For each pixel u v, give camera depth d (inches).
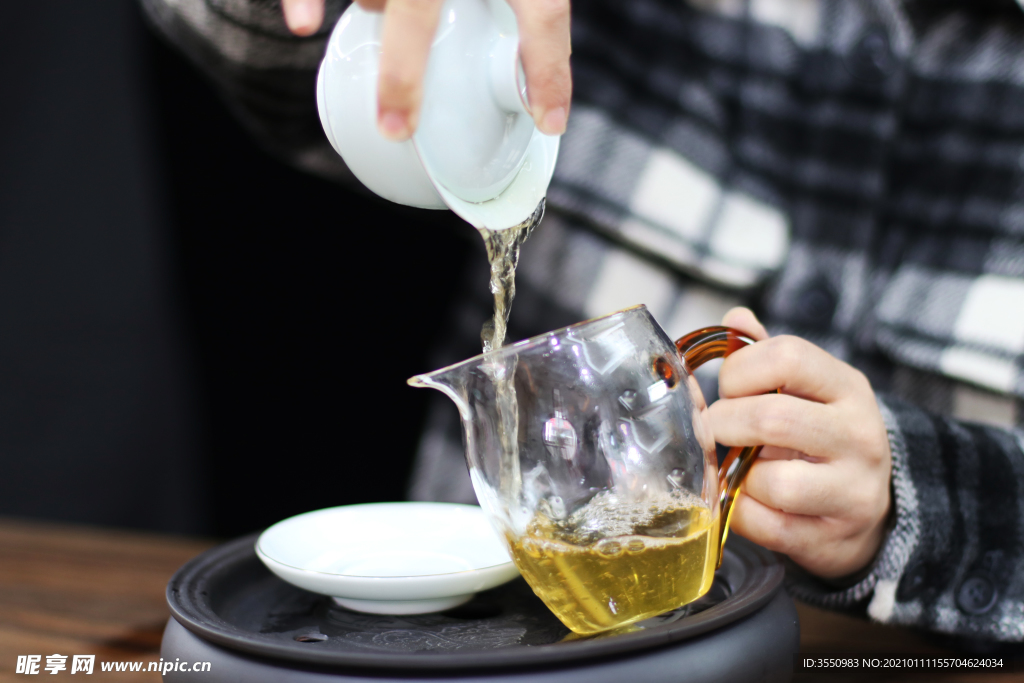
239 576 23.5
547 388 20.6
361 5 20.8
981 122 32.5
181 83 51.0
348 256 56.1
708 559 21.2
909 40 33.0
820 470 23.1
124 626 24.5
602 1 36.4
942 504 24.3
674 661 19.2
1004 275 31.2
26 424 51.6
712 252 34.2
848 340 32.8
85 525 51.6
